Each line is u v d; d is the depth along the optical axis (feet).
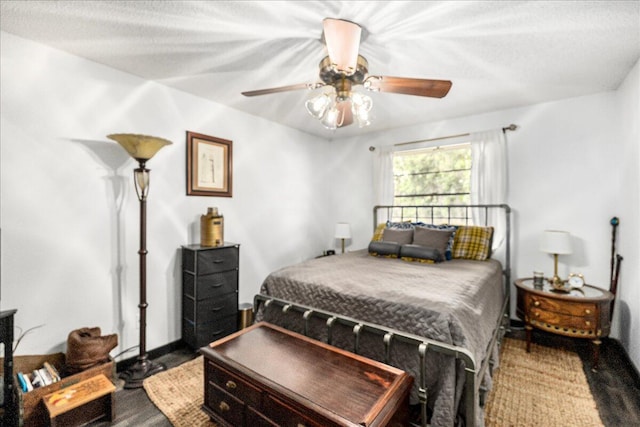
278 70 7.36
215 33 5.75
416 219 12.14
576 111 8.97
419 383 4.61
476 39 5.86
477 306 5.54
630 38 5.79
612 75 7.46
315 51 6.43
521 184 9.85
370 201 13.44
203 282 8.13
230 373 4.82
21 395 4.99
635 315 6.95
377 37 5.79
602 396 6.06
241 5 4.91
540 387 6.37
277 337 5.70
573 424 5.27
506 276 9.76
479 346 4.91
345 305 5.71
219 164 9.68
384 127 12.40
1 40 5.68
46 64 6.21
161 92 8.18
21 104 5.92
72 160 6.59
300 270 7.52
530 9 4.94
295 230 12.85
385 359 4.83
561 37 5.77
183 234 8.76
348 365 4.67
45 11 5.08
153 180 8.06
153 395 6.21
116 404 5.99
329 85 5.83
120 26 5.53
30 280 6.06
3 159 5.74
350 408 3.71
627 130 7.47
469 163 10.98
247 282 10.80
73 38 5.94
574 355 7.82
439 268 8.01
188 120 8.83
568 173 9.10
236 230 10.37
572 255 9.04
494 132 10.11
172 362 7.73
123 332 7.44
